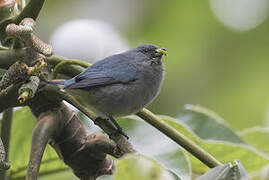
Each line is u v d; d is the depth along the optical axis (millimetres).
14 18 7062
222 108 15125
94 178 6844
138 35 16625
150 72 10914
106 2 17531
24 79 6398
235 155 7641
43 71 7309
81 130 6785
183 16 15984
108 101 10266
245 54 15578
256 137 8844
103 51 17062
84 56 17078
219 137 8344
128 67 10648
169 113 15070
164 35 16109
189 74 15445
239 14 15859
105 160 6836
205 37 15727
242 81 15359
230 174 4820
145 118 6734
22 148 7875
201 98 15156
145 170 4305
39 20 17094
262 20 15797
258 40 15680
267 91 15195
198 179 4859
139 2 16828
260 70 15414
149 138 7285
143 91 10688
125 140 6352
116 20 17266
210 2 15781
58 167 7887
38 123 6410
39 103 6695
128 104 10484
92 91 10219
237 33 15688
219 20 15773
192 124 8477
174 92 15273
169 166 6812
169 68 15539
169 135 6672
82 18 17359
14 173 7844
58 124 6586
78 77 9930
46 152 7688
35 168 5953
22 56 6918
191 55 15641
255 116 15016
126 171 4332
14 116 7922
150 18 16500
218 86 15289
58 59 7488
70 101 6762
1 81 6355
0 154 5828
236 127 14844
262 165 7598
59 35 17047
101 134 6758
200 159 6586
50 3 17281
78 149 6672
